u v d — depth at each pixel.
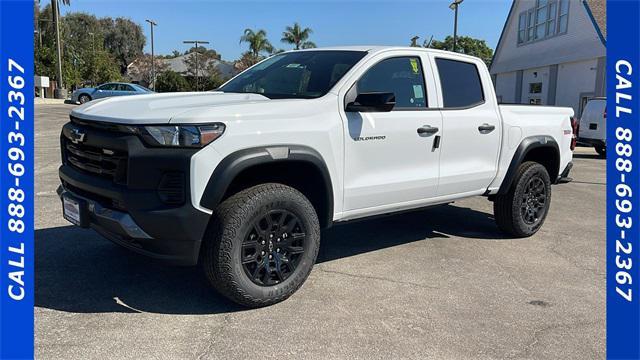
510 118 5.55
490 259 5.07
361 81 4.32
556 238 5.93
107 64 52.12
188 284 4.13
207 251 3.50
